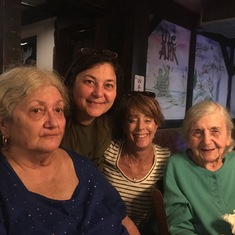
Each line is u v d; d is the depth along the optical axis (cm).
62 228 74
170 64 279
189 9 288
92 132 128
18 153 78
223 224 106
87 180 89
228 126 114
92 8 216
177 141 222
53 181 82
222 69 371
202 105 113
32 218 72
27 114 73
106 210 88
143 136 125
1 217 70
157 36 259
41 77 76
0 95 74
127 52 232
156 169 131
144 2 233
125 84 234
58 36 284
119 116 130
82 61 117
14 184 74
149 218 134
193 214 111
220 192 110
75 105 120
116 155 133
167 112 285
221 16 265
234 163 115
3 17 147
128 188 130
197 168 113
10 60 152
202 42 324
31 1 272
